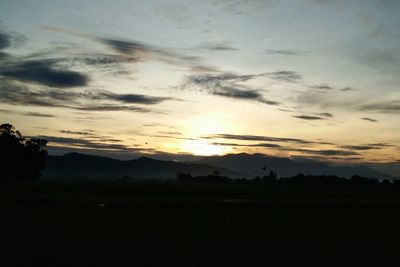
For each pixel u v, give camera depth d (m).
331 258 25.56
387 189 178.25
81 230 36.38
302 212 58.59
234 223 43.56
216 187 150.50
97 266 22.33
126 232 35.50
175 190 118.81
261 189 138.12
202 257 25.12
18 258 24.09
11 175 147.62
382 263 24.30
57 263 22.92
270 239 32.88
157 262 23.55
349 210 63.31
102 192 104.94
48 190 109.75
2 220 43.41
